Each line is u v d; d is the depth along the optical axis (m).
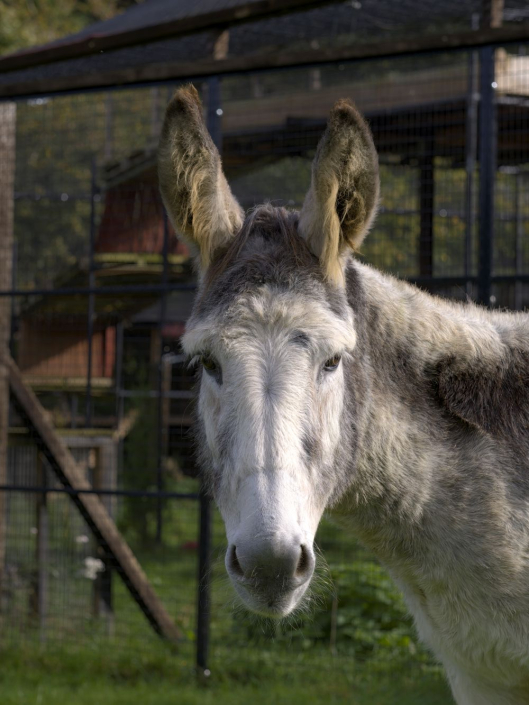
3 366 8.02
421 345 3.46
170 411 14.02
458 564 3.30
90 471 10.04
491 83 6.23
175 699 6.21
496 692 3.46
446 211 12.54
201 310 2.95
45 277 15.26
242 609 3.38
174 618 8.37
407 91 9.42
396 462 3.32
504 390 3.44
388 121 9.70
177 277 10.19
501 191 13.71
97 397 11.41
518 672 3.33
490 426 3.39
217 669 6.94
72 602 8.64
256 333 2.79
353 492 3.36
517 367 3.47
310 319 2.79
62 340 9.98
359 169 3.05
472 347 3.49
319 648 7.36
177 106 3.10
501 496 3.29
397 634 7.23
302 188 12.59
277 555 2.53
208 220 3.12
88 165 13.66
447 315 3.59
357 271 3.42
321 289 2.90
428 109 9.18
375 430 3.29
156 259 9.88
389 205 12.56
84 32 10.67
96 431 9.19
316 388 2.81
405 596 3.61
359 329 3.25
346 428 3.06
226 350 2.79
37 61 7.93
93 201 8.81
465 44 6.09
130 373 13.50
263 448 2.66
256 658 7.16
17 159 15.43
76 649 7.55
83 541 8.69
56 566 8.88
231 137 10.20
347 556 8.95
